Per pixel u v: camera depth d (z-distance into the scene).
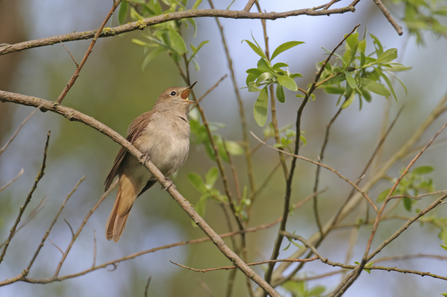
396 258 7.54
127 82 13.16
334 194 14.02
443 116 13.45
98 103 12.86
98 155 12.92
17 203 11.79
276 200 14.06
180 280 13.01
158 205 13.61
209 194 8.15
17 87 12.91
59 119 12.91
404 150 8.98
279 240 6.95
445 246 5.35
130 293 12.62
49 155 12.61
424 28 9.02
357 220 8.35
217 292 12.86
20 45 5.74
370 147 14.56
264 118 5.79
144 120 7.99
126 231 13.28
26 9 13.65
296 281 7.98
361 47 6.54
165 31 7.66
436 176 12.20
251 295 7.53
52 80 12.74
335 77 6.23
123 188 7.84
